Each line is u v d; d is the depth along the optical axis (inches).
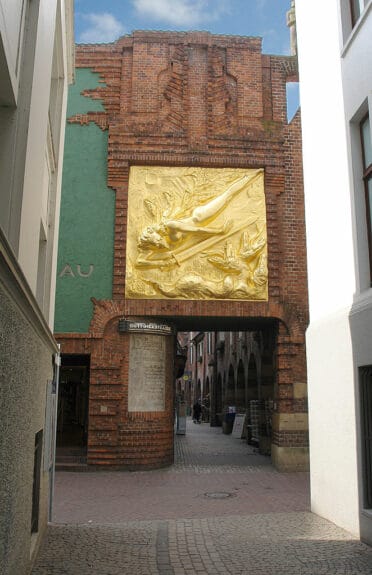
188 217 603.8
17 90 193.2
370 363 297.7
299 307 600.4
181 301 585.6
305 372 591.5
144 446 570.6
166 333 598.5
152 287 588.4
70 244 600.1
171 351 615.5
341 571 245.8
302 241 615.8
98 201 610.5
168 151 614.2
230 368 1173.1
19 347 169.3
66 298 589.3
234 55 654.5
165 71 642.2
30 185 204.1
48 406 308.5
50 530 323.0
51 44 255.6
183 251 594.2
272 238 608.1
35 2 208.7
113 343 581.9
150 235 588.7
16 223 187.2
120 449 565.0
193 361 2188.7
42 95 227.6
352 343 323.0
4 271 131.3
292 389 586.9
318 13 411.5
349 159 342.3
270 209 613.9
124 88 635.5
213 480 516.4
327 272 377.4
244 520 351.3
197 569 249.8
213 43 653.3
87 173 616.7
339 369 341.4
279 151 628.4
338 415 340.2
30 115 196.9
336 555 271.3
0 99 190.5
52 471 349.4
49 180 347.9
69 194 610.9
